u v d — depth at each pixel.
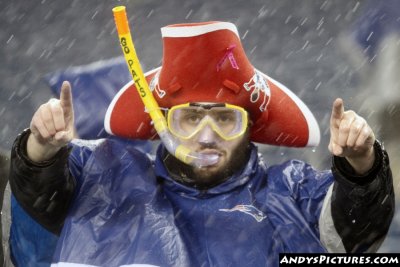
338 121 10.64
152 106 11.62
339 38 28.42
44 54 29.23
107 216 11.62
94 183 11.80
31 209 11.41
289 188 11.83
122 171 11.95
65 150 11.07
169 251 11.43
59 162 11.05
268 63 27.52
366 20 18.67
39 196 11.24
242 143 11.73
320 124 23.23
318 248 11.43
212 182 11.69
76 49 29.67
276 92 12.20
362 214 10.98
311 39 28.80
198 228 11.57
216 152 11.55
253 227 11.53
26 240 11.95
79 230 11.48
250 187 11.80
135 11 31.02
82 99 13.93
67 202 11.59
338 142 10.57
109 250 11.42
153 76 12.20
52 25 30.75
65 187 11.41
